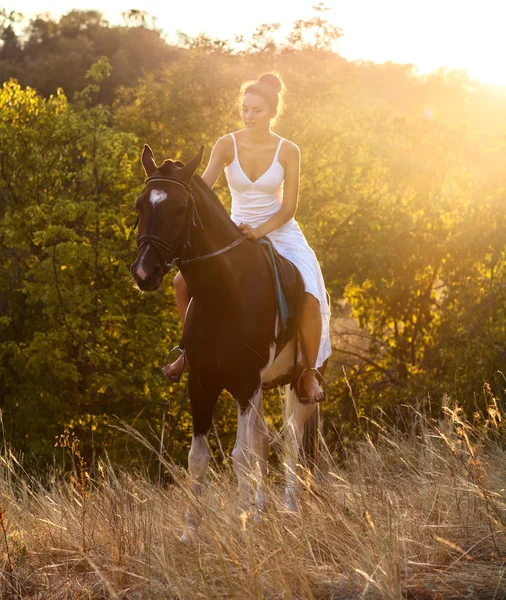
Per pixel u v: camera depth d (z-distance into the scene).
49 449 14.05
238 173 4.77
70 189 16.64
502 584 3.22
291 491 4.12
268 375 4.83
